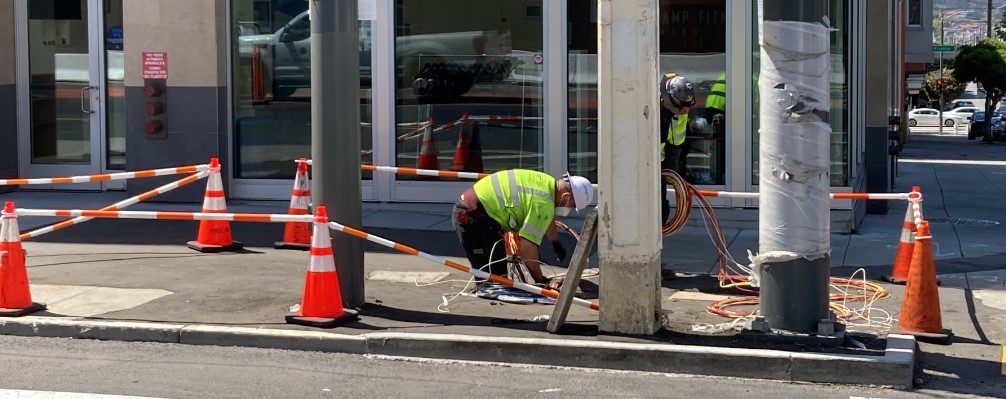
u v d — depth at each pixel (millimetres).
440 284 8914
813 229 6734
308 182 11586
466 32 12430
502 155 12484
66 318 7559
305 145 13055
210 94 12828
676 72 11859
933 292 7273
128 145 13047
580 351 6766
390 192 12719
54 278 8961
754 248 10750
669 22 11828
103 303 8062
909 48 45156
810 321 6801
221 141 12945
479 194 8414
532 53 12258
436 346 6949
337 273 7770
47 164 14195
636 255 6926
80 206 12875
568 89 12156
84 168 14133
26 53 14078
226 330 7238
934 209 15039
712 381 6508
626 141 6820
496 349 6887
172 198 13023
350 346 7070
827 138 6758
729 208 11875
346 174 7680
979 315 8086
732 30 11648
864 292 8297
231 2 13000
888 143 15633
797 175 6707
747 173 11766
